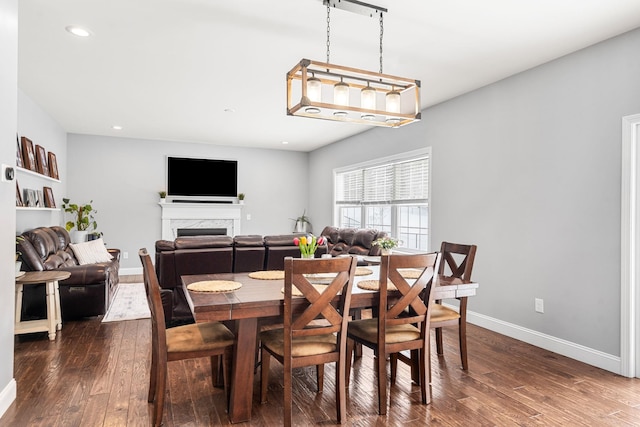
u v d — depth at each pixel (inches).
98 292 169.0
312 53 132.8
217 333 93.9
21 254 150.1
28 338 146.6
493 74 150.6
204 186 307.9
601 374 115.7
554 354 132.5
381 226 242.1
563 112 132.8
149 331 155.6
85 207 257.0
